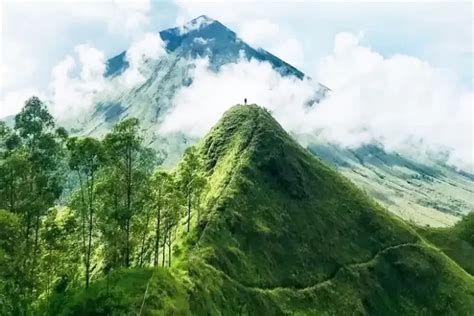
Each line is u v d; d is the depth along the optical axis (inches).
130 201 5083.7
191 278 5743.1
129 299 4544.8
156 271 5123.0
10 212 4185.5
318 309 7327.8
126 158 5017.2
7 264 4065.0
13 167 4318.4
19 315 4126.5
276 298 6939.0
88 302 4443.9
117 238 4958.2
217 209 7677.2
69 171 4881.9
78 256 5187.0
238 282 6663.4
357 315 7598.4
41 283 4729.3
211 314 5526.6
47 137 4584.2
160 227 6284.5
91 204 4744.1
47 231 4726.9
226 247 7052.2
